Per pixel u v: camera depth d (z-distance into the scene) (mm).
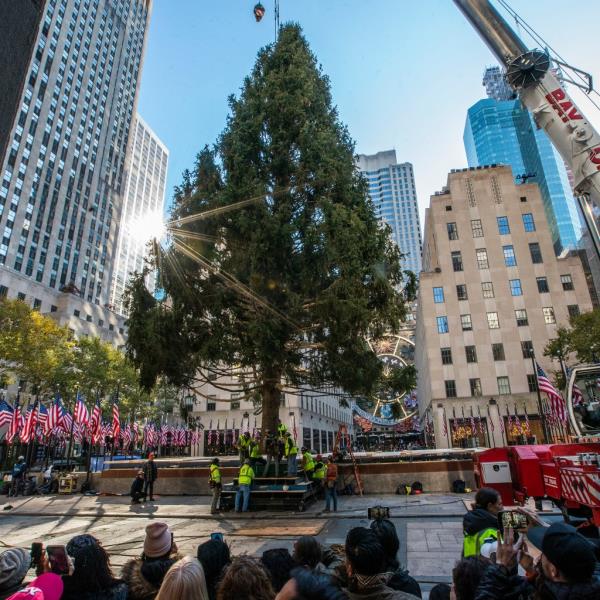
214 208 18250
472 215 54281
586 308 48938
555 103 10367
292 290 17766
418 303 60344
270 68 22297
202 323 17938
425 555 8898
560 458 7520
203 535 11727
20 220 78812
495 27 10992
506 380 48281
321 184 18547
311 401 65625
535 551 4727
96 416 25578
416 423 79312
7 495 23969
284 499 15305
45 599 2775
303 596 2256
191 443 55906
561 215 150750
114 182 108125
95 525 14117
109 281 102438
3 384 41188
